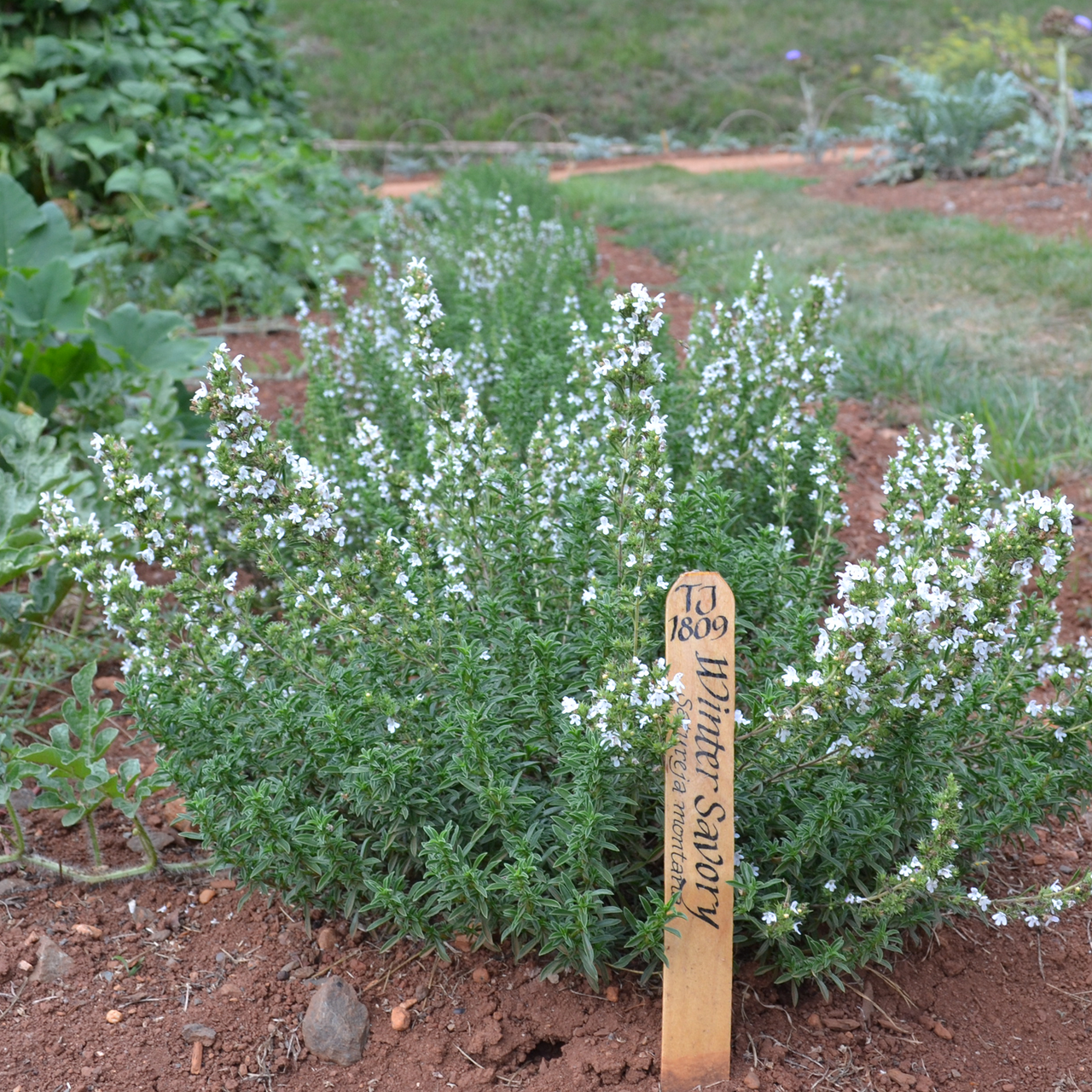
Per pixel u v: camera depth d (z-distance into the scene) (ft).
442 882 7.30
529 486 10.00
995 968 8.50
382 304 18.45
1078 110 39.83
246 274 24.62
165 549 9.04
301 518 8.54
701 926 7.22
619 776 7.29
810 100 56.13
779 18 90.79
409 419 14.65
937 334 21.76
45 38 24.34
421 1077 7.52
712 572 7.14
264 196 26.55
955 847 7.04
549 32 86.69
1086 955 8.64
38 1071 7.51
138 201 24.44
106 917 8.94
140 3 27.40
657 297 7.93
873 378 19.71
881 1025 7.91
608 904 8.09
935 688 7.50
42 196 25.31
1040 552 7.38
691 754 7.15
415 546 9.13
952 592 7.43
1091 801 8.80
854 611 6.88
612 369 8.09
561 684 7.91
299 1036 7.87
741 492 12.31
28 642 11.75
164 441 14.10
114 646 12.59
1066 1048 7.79
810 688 7.06
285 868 8.00
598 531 8.82
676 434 12.48
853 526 15.43
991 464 15.92
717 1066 7.26
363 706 8.09
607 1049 7.53
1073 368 19.70
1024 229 30.81
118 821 10.12
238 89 32.58
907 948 8.58
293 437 13.83
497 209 28.07
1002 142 40.57
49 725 11.48
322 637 9.20
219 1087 7.47
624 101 78.84
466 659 7.75
